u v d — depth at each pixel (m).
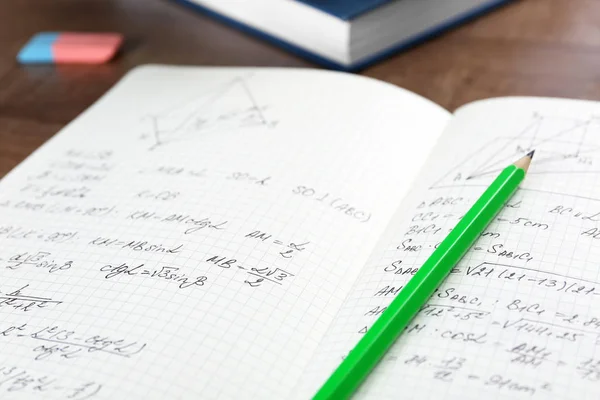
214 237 0.32
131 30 0.45
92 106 0.39
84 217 0.34
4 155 0.38
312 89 0.38
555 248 0.31
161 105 0.39
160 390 0.28
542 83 0.38
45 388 0.28
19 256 0.32
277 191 0.33
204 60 0.42
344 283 0.31
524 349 0.28
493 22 0.43
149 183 0.35
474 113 0.36
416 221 0.32
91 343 0.29
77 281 0.31
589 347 0.28
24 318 0.30
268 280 0.31
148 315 0.30
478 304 0.30
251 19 0.43
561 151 0.34
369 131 0.35
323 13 0.39
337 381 0.28
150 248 0.32
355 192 0.33
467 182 0.33
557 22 0.42
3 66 0.43
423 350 0.29
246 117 0.37
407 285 0.30
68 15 0.47
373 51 0.40
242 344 0.29
